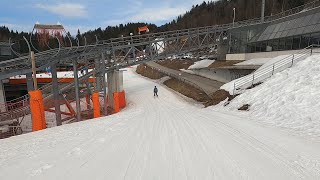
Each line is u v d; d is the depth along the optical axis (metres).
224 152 6.95
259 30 36.47
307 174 5.43
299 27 28.59
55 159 6.94
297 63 18.41
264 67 23.34
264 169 5.72
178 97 34.38
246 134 9.05
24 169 6.24
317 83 13.71
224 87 24.11
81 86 37.81
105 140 8.88
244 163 6.09
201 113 16.45
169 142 8.15
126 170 5.83
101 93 37.06
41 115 18.59
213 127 10.52
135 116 17.56
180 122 12.33
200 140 8.30
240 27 39.50
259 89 17.39
